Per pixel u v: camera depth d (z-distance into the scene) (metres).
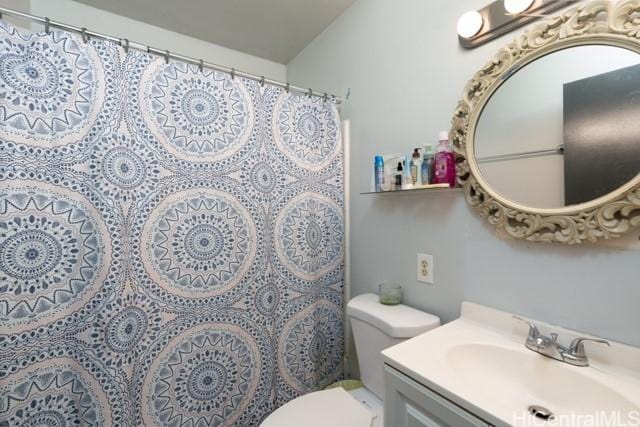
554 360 0.82
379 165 1.34
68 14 1.66
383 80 1.44
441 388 0.70
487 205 1.01
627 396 0.66
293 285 1.48
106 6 1.71
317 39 1.98
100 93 1.04
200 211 1.22
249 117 1.34
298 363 1.50
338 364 1.67
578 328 0.83
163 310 1.15
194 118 1.21
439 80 1.18
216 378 1.27
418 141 1.27
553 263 0.88
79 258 1.01
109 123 1.05
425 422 0.75
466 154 1.07
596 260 0.80
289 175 1.46
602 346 0.78
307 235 1.52
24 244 0.94
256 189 1.36
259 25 1.88
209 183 1.24
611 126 0.77
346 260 1.69
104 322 1.04
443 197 1.18
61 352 0.99
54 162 0.98
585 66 0.81
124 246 1.08
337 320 1.66
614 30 0.76
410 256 1.33
